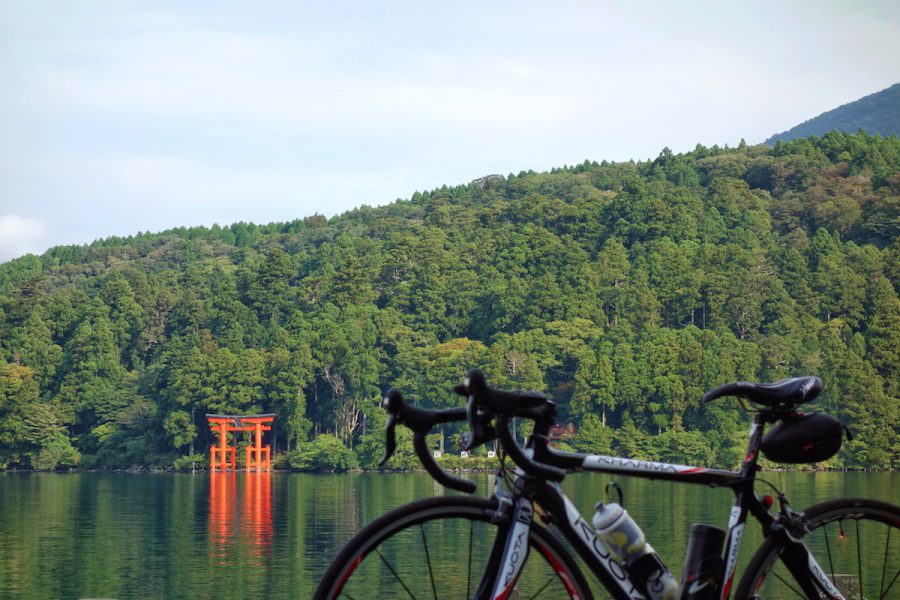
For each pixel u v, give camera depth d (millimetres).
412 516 3461
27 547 52688
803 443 3885
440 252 189625
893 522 4035
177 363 155375
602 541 3664
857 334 135125
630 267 174500
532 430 3666
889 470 121562
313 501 85438
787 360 134875
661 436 125500
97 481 121625
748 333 154125
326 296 186875
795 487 89938
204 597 35250
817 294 156500
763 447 3941
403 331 159750
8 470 151500
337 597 3393
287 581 39469
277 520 67875
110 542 54938
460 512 3514
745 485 3898
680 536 40906
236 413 146875
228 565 44688
